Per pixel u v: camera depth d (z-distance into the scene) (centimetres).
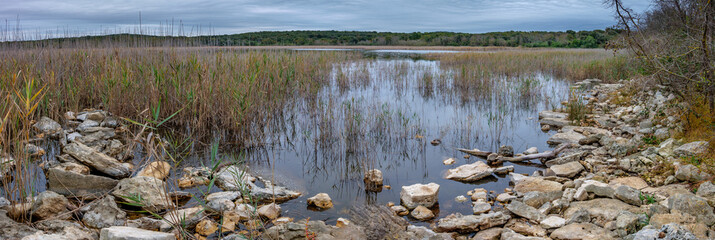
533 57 2375
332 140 822
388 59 2922
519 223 461
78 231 393
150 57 1072
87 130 798
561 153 712
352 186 602
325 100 1210
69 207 469
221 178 588
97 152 616
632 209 457
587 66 1838
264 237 414
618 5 691
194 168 639
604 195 501
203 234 439
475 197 544
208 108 882
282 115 1036
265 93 1026
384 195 567
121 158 686
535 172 637
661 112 809
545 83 1605
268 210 487
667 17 762
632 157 646
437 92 1427
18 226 382
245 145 787
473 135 877
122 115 898
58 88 915
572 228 425
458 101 1260
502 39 5775
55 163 623
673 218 395
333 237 412
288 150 775
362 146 746
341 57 2512
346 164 698
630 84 1170
